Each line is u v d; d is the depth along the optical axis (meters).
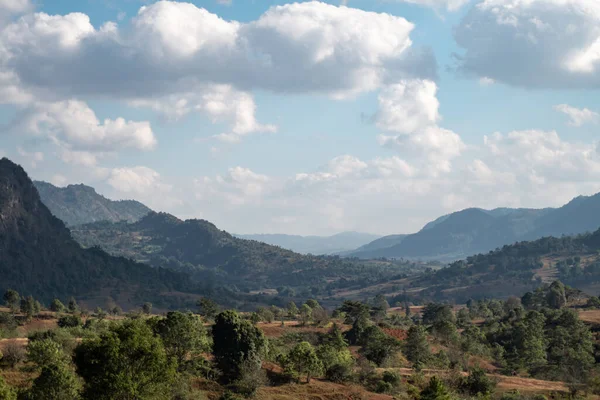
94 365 51.75
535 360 128.38
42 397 52.38
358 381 83.19
